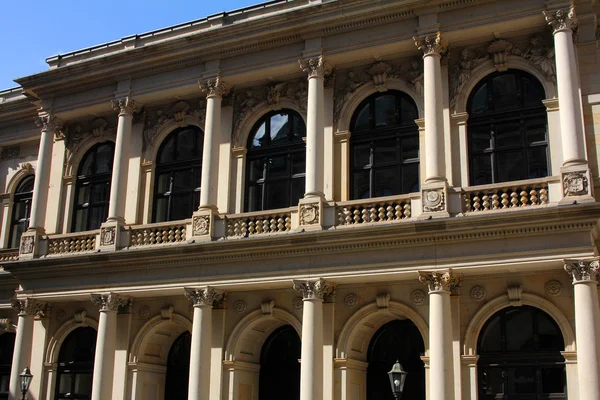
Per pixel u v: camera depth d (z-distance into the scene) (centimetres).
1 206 3238
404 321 2400
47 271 2692
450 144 2306
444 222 2088
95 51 2944
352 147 2500
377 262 2183
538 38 2289
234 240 2347
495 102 2341
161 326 2620
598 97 2197
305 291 2248
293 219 2362
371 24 2411
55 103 2950
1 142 3272
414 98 2420
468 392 2119
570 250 1967
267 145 2639
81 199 2941
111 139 2930
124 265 2547
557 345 2111
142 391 2602
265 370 2586
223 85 2634
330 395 2253
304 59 2475
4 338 3052
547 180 2073
